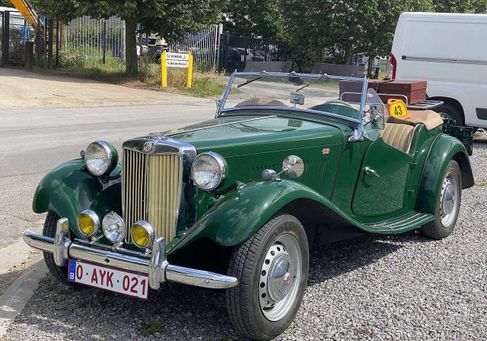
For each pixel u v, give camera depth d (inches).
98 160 173.0
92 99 721.0
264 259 147.5
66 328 155.4
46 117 559.2
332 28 1219.2
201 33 1135.0
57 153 387.5
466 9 1573.6
